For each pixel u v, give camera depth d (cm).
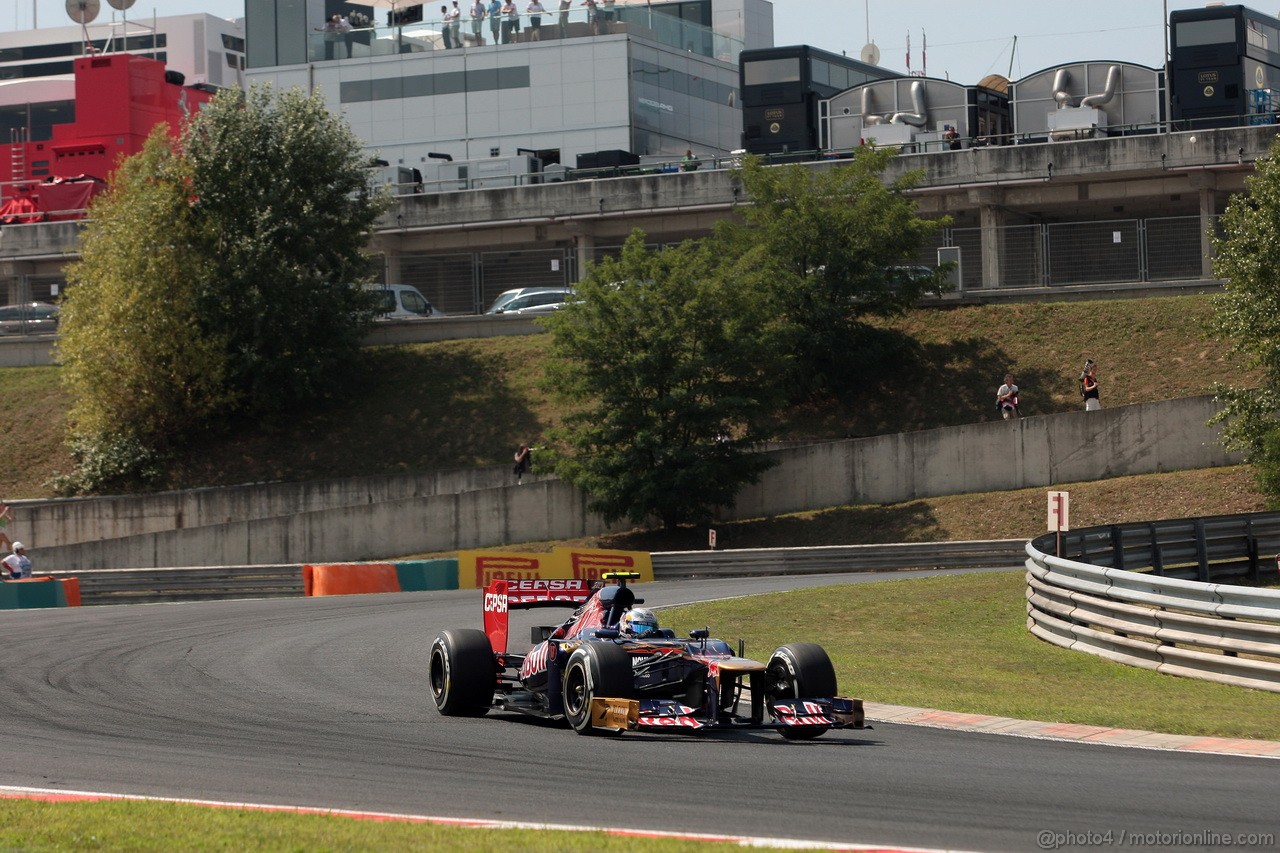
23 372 16988
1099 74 17262
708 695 3522
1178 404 11969
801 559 10531
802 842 2241
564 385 12812
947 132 17188
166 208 15088
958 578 8575
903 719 3991
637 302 12706
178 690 4625
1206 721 3841
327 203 15925
